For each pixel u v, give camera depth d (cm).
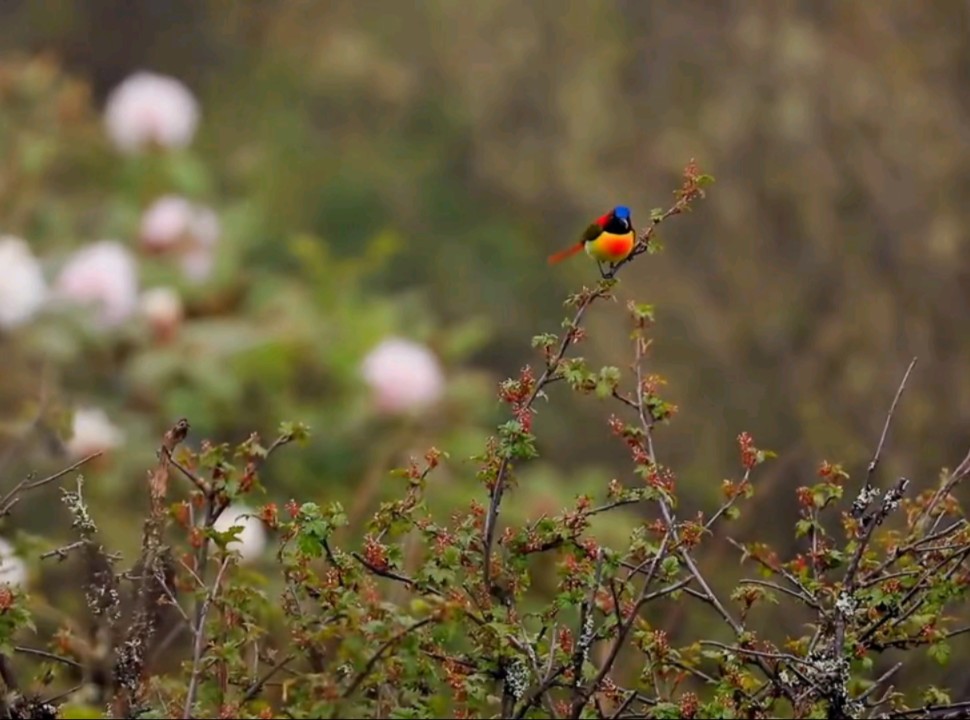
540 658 428
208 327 1004
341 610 389
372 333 1005
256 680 429
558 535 417
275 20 2347
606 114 1909
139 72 2381
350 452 948
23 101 1162
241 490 436
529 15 2095
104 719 442
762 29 1736
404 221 2106
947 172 1573
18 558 509
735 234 1647
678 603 550
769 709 421
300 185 2150
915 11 1686
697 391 1544
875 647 425
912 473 1229
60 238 1122
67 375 966
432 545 424
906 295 1482
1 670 444
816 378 1452
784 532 1027
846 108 1630
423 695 418
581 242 608
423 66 2188
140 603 432
